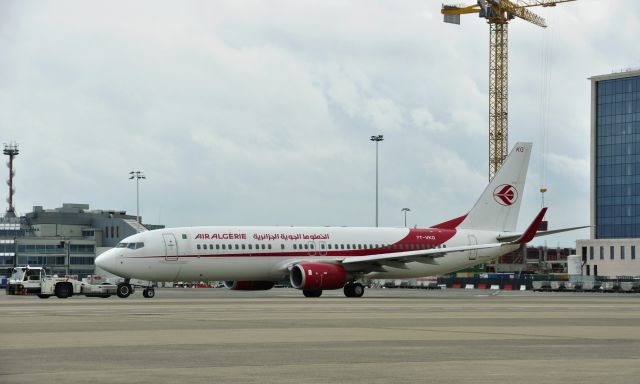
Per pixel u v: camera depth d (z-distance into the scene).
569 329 37.62
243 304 64.06
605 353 27.06
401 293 107.44
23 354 26.30
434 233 96.50
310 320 43.22
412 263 94.88
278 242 88.06
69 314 48.62
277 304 64.19
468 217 99.25
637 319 45.62
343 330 36.31
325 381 20.67
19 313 49.81
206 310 53.88
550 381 20.66
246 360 24.88
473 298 82.88
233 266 85.50
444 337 32.97
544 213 91.00
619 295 103.81
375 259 87.88
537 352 27.33
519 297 88.44
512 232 100.88
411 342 30.67
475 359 25.23
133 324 39.78
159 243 82.62
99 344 29.50
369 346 29.11
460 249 90.50
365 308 57.66
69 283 82.06
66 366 23.41
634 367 23.42
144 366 23.44
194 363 24.14
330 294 99.31
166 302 68.19
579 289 127.38
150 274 82.25
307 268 84.56
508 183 101.12
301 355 26.17
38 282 84.75
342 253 91.12
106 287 83.38
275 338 32.09
